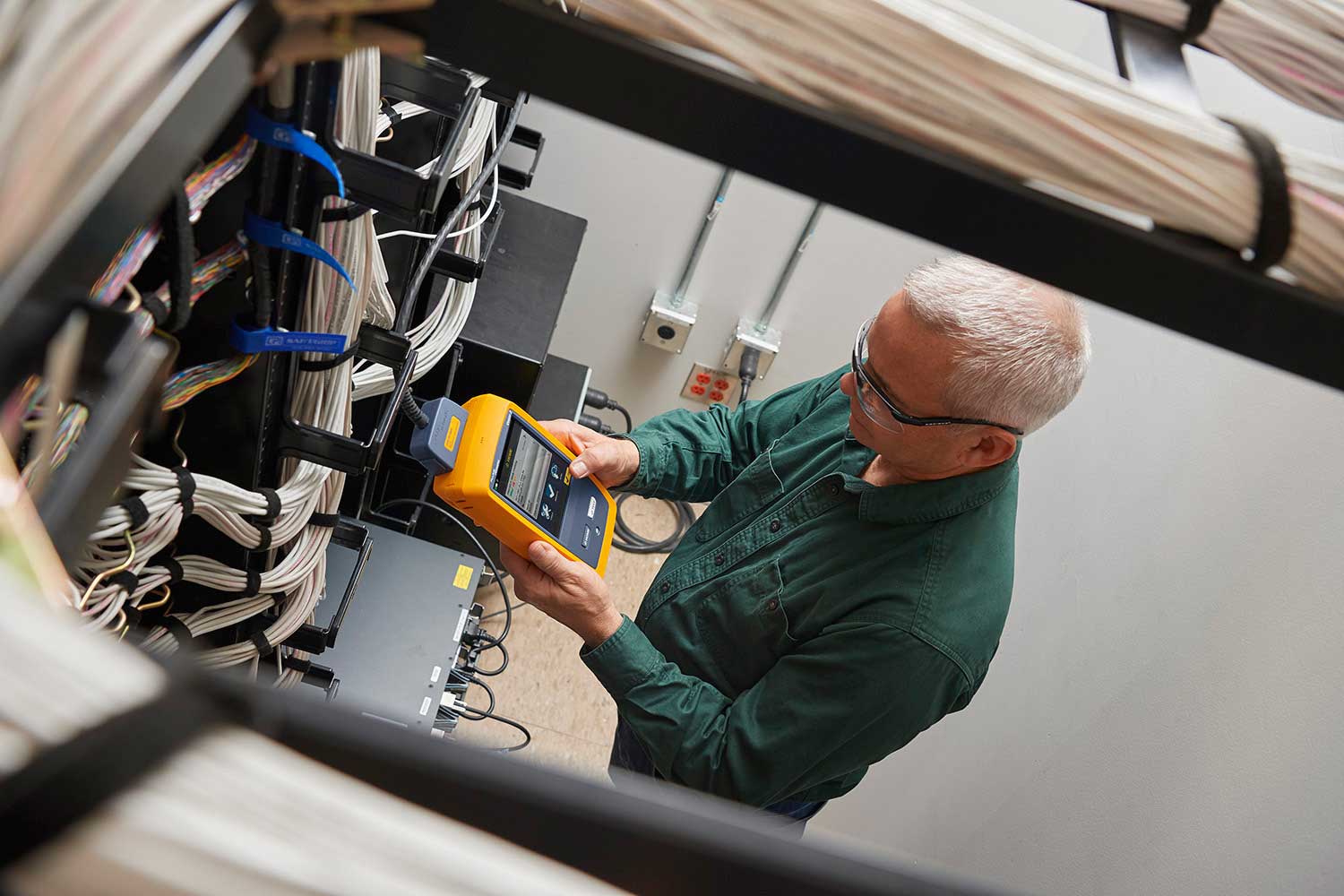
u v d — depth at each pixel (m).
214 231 0.76
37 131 0.29
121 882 0.22
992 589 1.41
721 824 0.26
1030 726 1.86
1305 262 0.46
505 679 2.48
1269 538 1.41
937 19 0.44
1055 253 0.46
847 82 0.44
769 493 1.62
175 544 1.07
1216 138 0.46
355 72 0.76
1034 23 2.24
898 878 0.26
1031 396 1.24
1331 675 1.22
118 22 0.32
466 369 1.92
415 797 0.25
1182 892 1.33
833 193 0.46
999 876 1.73
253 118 0.65
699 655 1.57
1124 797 1.51
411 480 2.06
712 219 2.51
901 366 1.24
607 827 0.26
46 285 0.27
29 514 0.28
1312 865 1.14
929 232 0.47
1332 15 0.51
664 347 2.74
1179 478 1.67
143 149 0.30
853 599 1.39
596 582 1.47
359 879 0.23
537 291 2.04
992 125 0.45
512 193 2.27
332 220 0.82
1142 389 1.87
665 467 1.77
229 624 1.07
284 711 0.25
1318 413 1.40
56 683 0.22
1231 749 1.34
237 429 0.94
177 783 0.23
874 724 1.38
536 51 0.42
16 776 0.21
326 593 1.50
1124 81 0.47
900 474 1.41
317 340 0.84
